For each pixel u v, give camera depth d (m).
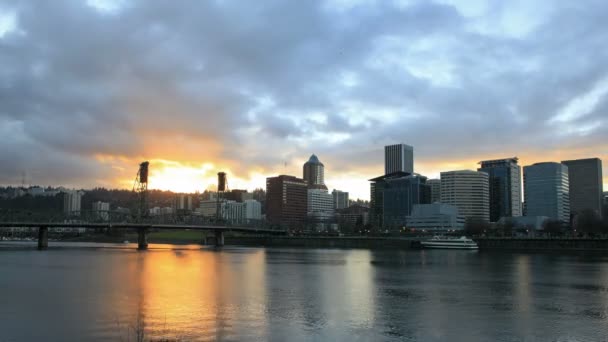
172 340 72.50
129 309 94.31
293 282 138.62
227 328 79.69
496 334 78.44
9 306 96.94
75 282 133.50
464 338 75.75
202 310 93.69
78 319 85.25
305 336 75.44
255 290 121.00
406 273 170.88
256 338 74.00
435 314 92.62
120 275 152.00
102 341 71.75
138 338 71.06
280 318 87.31
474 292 121.69
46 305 98.19
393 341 73.50
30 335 74.75
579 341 75.19
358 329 80.19
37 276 147.50
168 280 140.25
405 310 96.25
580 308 100.31
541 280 149.50
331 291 121.06
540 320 88.44
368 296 113.56
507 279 152.25
